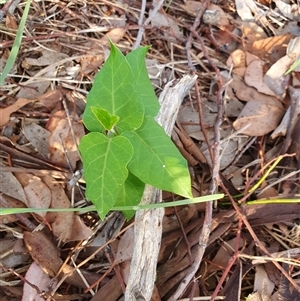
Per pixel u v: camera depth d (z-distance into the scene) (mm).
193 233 432
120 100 366
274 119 494
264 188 468
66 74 487
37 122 461
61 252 421
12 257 415
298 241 446
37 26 498
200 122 463
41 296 390
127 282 385
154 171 368
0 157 438
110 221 429
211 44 546
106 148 354
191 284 413
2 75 371
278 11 552
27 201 417
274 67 509
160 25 532
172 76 513
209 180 475
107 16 523
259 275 427
